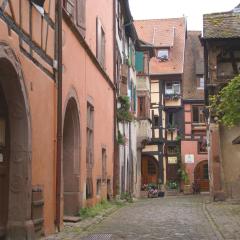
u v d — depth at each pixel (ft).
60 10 40.42
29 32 32.78
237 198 81.25
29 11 32.71
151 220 49.67
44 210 36.68
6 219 32.45
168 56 149.79
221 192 81.15
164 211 61.00
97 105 62.18
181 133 145.28
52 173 39.09
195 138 144.97
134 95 108.68
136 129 112.98
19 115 32.19
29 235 32.53
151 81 147.23
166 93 146.92
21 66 31.04
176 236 37.73
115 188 76.23
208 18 86.17
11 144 32.58
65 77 44.11
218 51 82.99
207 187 143.64
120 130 85.46
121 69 86.89
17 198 32.42
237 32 82.64
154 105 146.61
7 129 32.60
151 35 155.22
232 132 82.53
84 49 52.95
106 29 70.13
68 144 50.21
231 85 60.34
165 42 151.33
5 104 32.35
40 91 35.63
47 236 36.65
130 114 86.43
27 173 32.53
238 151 82.23
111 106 74.84
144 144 120.37
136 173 111.86
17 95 31.53
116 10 80.23
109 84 72.74
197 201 86.48
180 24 160.56
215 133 81.51
